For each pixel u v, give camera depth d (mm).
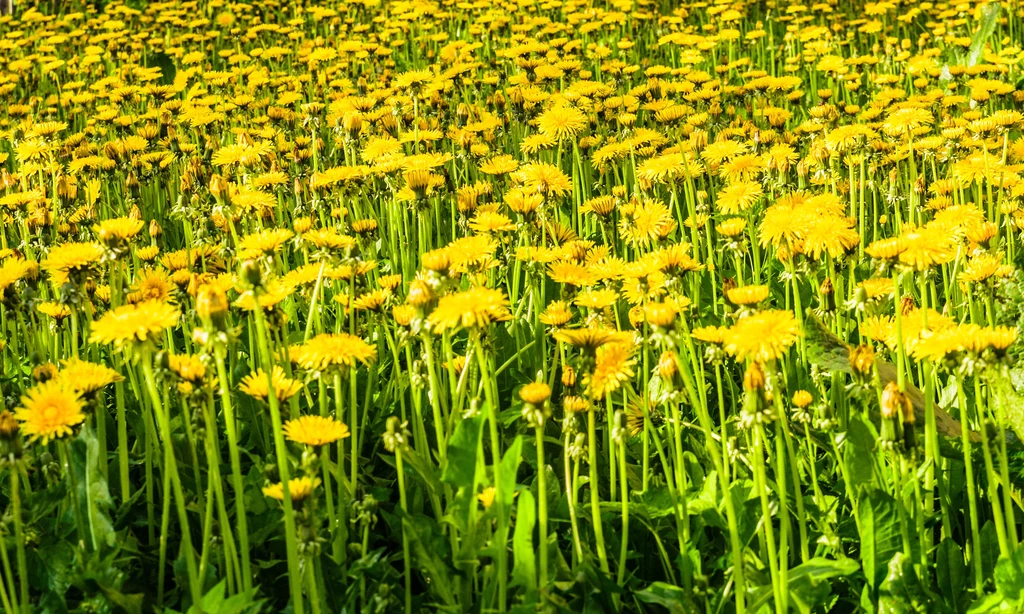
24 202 4281
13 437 2250
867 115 5590
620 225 4180
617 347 2438
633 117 5371
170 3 11133
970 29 8898
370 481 3145
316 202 4691
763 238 3072
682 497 2596
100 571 2496
